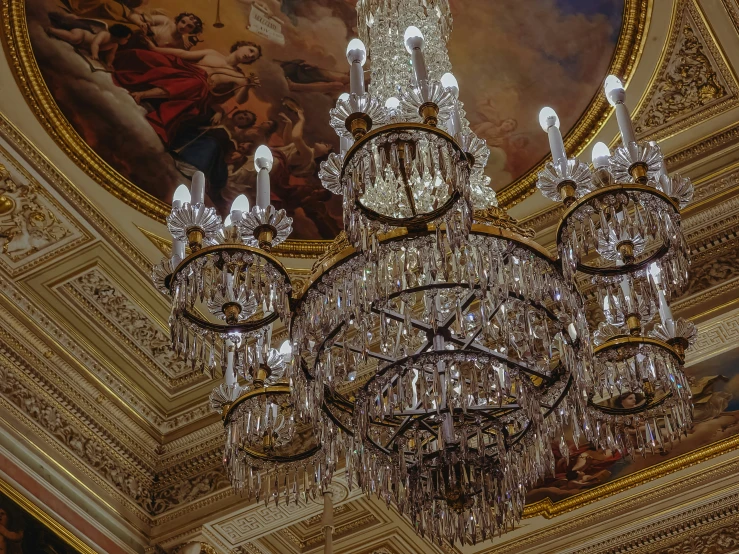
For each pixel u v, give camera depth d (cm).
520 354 588
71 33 777
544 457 631
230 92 839
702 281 834
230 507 957
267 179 597
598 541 1077
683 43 791
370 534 1065
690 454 1027
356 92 545
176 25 802
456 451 595
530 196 863
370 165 517
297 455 647
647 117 831
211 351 614
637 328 621
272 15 808
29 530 845
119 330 934
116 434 984
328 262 561
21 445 873
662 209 560
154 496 1007
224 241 581
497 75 833
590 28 794
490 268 552
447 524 632
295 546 1084
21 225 849
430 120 526
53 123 800
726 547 1013
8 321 888
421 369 570
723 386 958
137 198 848
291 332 591
